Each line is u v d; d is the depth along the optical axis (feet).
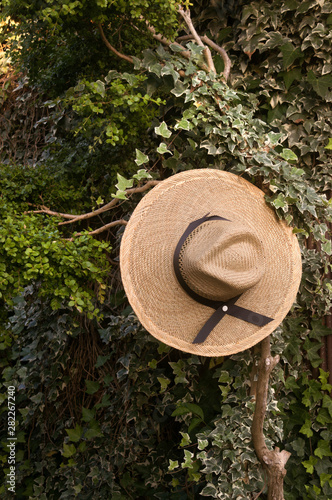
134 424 7.03
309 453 6.34
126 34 5.45
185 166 6.04
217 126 5.11
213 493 5.50
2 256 4.55
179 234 4.51
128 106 5.55
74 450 7.34
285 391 6.37
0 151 9.20
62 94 6.77
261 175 5.07
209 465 5.56
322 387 6.22
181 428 6.44
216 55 6.35
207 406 6.37
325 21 6.16
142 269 4.39
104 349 7.36
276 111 6.48
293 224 4.99
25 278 4.53
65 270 4.80
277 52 6.40
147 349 6.68
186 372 6.30
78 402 7.69
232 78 6.47
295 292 4.73
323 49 6.19
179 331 4.40
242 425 5.63
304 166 6.51
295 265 4.80
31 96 8.79
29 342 8.50
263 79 6.52
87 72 6.04
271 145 5.25
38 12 4.68
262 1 6.29
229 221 4.43
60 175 6.41
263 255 4.54
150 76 5.25
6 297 4.65
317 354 6.40
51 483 7.68
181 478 6.40
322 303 6.31
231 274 4.12
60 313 7.60
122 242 4.39
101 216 7.23
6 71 8.97
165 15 5.01
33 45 5.57
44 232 4.88
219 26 6.62
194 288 4.28
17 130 9.11
